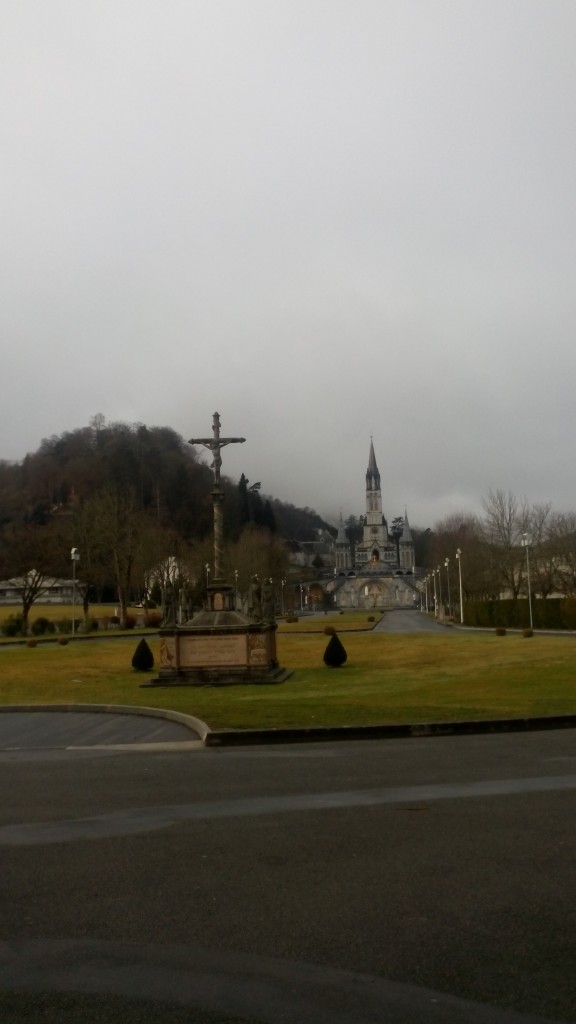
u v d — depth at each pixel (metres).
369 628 84.50
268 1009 5.12
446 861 7.91
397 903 6.80
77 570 88.00
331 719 17.67
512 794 10.77
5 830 9.58
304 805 10.44
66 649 50.84
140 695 25.09
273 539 156.25
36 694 25.81
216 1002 5.21
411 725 16.52
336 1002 5.18
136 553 90.50
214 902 6.93
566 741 15.34
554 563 100.00
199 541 125.94
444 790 11.12
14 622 78.00
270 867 7.86
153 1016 5.05
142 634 72.56
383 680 28.39
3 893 7.29
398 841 8.66
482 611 90.81
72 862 8.20
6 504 145.75
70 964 5.79
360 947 5.95
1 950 6.04
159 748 15.88
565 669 29.30
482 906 6.69
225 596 30.22
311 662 38.69
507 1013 5.03
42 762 14.59
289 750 15.10
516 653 38.69
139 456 154.75
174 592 29.89
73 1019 5.02
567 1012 5.03
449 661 36.25
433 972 5.55
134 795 11.39
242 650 28.64
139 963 5.78
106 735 17.73
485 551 107.62
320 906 6.77
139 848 8.65
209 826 9.51
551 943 5.96
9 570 80.81
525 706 19.38
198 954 5.90
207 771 13.09
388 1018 5.00
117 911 6.77
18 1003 5.23
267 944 6.04
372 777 12.20
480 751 14.35
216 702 22.19
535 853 8.11
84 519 88.06
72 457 158.12
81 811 10.49
